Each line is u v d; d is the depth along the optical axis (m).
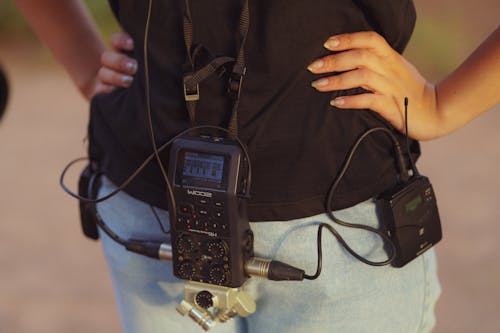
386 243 1.37
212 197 1.31
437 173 4.62
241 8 1.28
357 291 1.35
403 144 1.42
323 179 1.33
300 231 1.34
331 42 1.29
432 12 7.93
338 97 1.31
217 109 1.34
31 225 4.06
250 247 1.35
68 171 4.73
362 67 1.32
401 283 1.38
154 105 1.39
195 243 1.36
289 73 1.29
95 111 1.54
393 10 1.29
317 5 1.26
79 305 3.35
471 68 1.40
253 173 1.33
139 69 1.44
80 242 3.89
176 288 1.48
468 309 3.27
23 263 3.69
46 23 1.79
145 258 1.47
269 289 1.40
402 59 1.38
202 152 1.32
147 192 1.43
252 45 1.28
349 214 1.35
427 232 1.41
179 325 1.52
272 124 1.31
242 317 1.51
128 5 1.40
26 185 4.54
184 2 1.32
